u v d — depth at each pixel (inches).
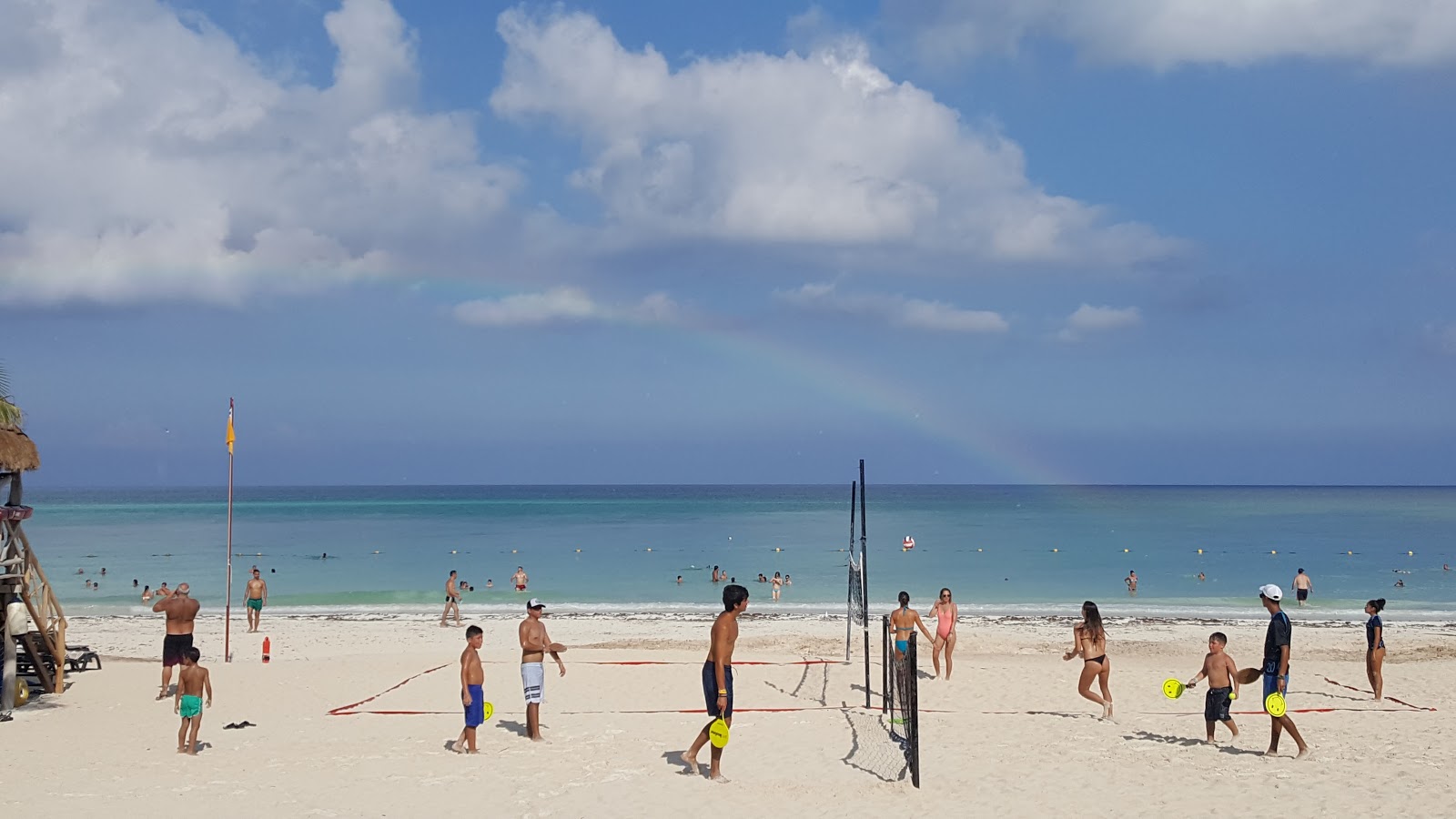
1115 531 3489.2
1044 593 1752.0
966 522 4077.3
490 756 494.0
